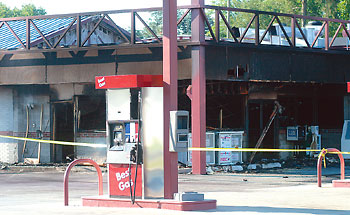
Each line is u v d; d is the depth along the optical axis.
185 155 29.02
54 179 24.88
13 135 32.09
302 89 33.47
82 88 30.84
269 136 32.50
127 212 13.61
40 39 31.48
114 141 15.23
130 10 27.52
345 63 31.19
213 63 26.95
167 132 14.77
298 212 13.70
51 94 31.58
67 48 28.77
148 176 14.80
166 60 14.95
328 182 23.19
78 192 19.97
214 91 30.48
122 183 15.10
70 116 31.23
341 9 83.75
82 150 30.80
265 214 13.23
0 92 32.16
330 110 34.38
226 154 29.50
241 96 31.20
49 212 13.85
